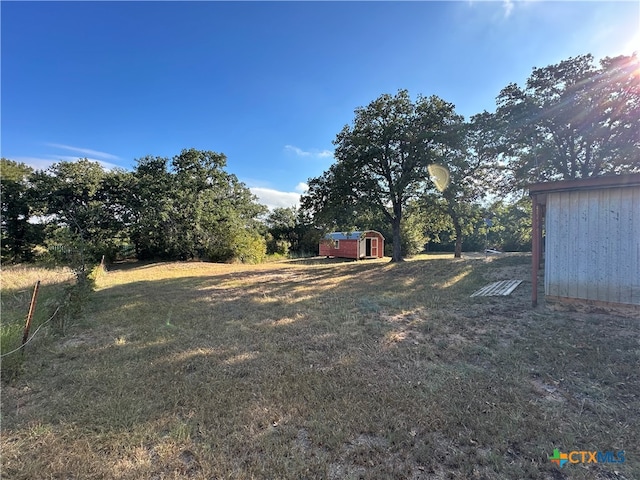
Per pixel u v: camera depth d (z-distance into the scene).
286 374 3.20
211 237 20.03
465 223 18.05
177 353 3.86
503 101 12.72
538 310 5.17
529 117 11.61
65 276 9.91
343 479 1.79
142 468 1.91
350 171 14.11
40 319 4.90
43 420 2.45
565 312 4.96
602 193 4.69
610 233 4.64
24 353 3.75
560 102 11.16
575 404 2.51
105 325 5.17
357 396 2.71
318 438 2.15
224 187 22.89
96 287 8.51
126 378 3.18
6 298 7.32
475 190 14.88
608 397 2.60
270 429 2.29
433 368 3.24
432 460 1.93
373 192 14.81
